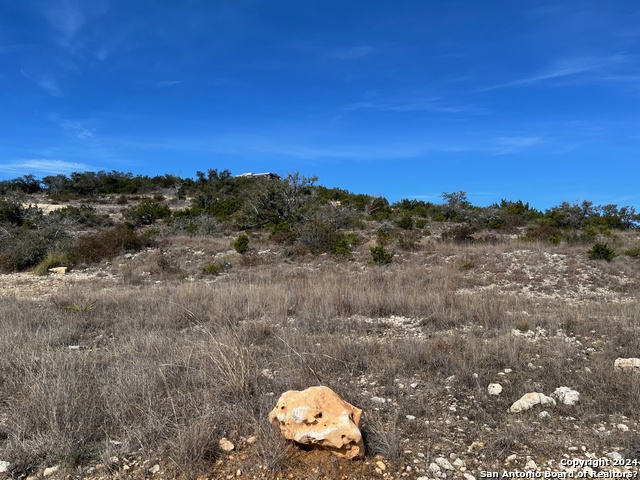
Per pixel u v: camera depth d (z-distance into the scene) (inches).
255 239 869.2
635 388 168.9
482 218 1167.6
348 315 333.4
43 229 828.6
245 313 329.7
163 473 121.2
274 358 216.4
